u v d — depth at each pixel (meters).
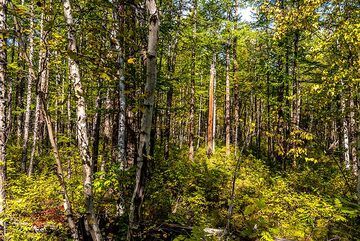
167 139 16.39
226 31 19.09
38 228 6.67
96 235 2.90
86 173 3.41
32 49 8.77
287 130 11.84
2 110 8.06
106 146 12.34
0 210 7.38
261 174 13.27
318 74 11.20
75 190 6.90
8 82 12.64
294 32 14.10
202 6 18.59
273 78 18.88
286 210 7.75
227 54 21.00
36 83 2.62
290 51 16.62
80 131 3.88
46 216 6.84
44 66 2.71
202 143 31.95
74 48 3.05
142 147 2.58
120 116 7.92
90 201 3.08
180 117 23.75
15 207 6.88
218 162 16.02
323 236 3.84
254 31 17.83
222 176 10.92
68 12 3.26
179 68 20.47
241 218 6.27
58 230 6.66
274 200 8.32
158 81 10.85
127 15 2.83
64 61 15.14
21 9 2.73
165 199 6.96
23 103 24.36
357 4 7.90
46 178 11.37
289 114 15.69
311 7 8.12
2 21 7.06
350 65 7.75
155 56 2.55
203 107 32.31
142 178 2.64
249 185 10.52
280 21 9.04
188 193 8.49
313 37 13.02
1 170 7.84
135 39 2.94
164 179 8.47
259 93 16.22
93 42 2.99
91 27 2.94
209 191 9.28
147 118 2.57
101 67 2.87
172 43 14.76
